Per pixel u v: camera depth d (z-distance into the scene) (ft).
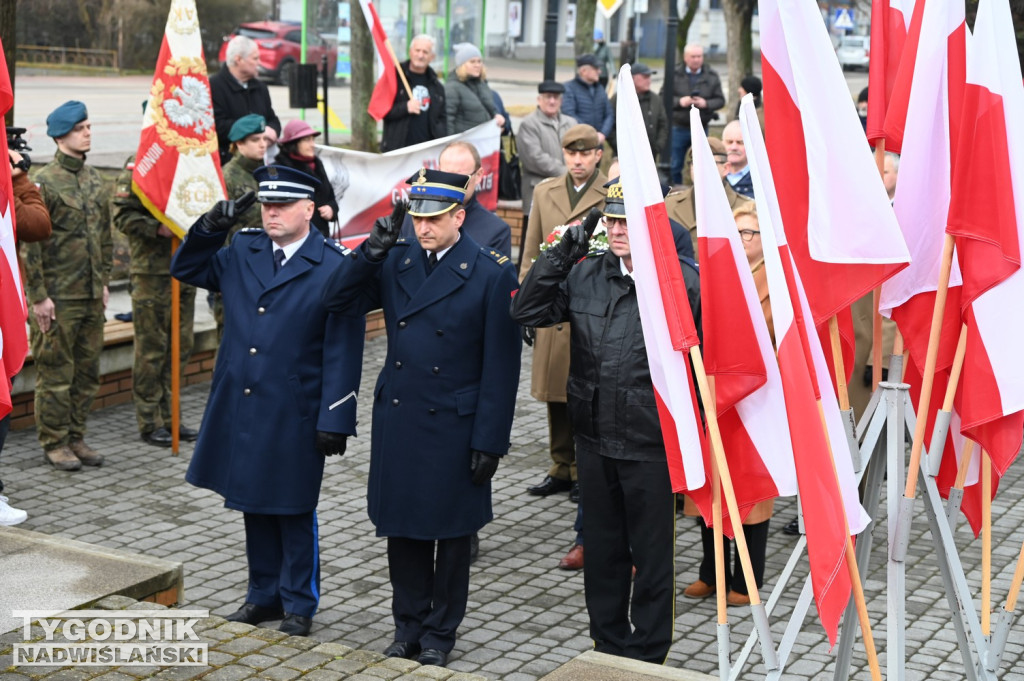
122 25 118.83
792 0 14.08
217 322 35.14
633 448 17.99
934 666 19.63
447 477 19.38
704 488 14.69
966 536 25.53
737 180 28.04
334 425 19.65
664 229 14.03
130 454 29.94
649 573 18.26
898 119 15.17
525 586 22.81
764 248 13.25
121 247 44.21
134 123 79.51
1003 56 14.10
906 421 14.89
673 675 15.40
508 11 163.63
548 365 26.68
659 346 14.30
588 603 19.08
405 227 25.98
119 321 35.88
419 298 19.45
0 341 17.21
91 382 29.09
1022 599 22.48
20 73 112.16
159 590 18.67
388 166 37.68
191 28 28.86
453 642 19.75
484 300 19.38
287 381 20.02
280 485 19.92
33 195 24.99
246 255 20.67
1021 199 14.30
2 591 17.75
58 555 19.12
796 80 14.16
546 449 31.42
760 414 14.37
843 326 15.43
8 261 18.89
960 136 14.07
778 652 13.87
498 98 48.52
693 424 14.39
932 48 14.60
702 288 13.97
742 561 13.62
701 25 166.09
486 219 23.84
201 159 29.09
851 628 15.29
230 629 17.26
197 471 20.65
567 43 164.86
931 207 14.93
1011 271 14.24
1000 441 14.67
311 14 68.54
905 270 15.05
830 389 13.98
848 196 14.08
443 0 64.95
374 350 40.50
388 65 44.73
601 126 51.83
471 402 19.48
